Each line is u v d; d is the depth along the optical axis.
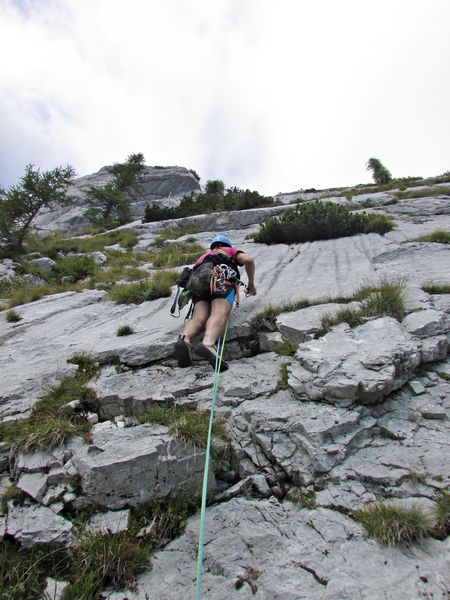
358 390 3.27
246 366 4.15
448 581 2.04
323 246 9.08
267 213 17.42
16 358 5.07
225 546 2.48
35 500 2.83
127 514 2.74
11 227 14.95
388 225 9.87
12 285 11.15
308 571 2.22
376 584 2.08
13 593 2.36
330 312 4.55
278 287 6.07
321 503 2.66
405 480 2.68
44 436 3.17
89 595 2.33
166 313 5.85
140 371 4.27
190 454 3.01
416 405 3.30
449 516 2.38
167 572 2.43
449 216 11.05
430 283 5.21
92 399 3.85
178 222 18.23
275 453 3.04
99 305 7.09
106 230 22.30
